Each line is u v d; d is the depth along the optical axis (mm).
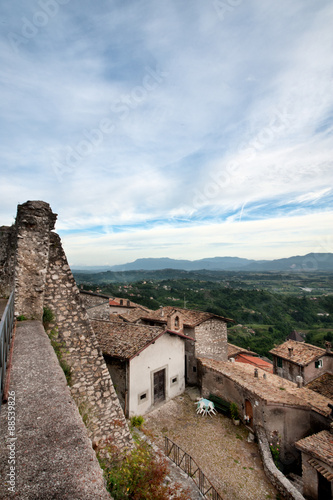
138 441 9336
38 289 6781
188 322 17547
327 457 8445
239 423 12570
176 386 14789
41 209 7086
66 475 2146
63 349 6816
